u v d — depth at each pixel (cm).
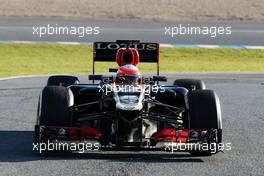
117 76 3475
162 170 2886
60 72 7850
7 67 8438
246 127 4178
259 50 10406
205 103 3133
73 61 9319
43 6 14725
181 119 3397
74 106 3350
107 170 2869
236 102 5344
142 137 3155
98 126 3397
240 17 14100
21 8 14400
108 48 3925
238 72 8025
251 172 2895
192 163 3041
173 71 8162
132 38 11194
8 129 3969
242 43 11000
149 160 3088
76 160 3061
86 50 10169
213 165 3012
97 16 13800
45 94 3162
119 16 13888
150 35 11588
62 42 10656
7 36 11069
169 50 10200
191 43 10850
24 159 3075
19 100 5244
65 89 3219
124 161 3055
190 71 8250
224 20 13688
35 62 9069
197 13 14375
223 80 7006
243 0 15900
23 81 6600
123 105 3069
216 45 10725
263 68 8944
